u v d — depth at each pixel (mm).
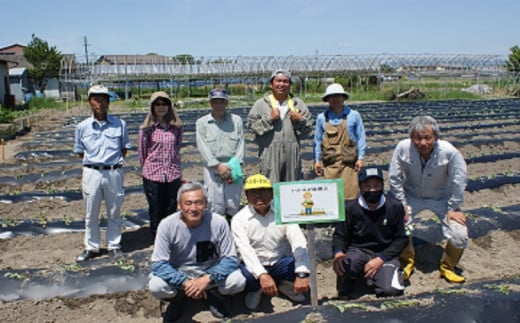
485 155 11984
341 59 35156
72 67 31688
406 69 36562
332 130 6191
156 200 6074
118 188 5895
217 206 5852
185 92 44906
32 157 12719
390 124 18219
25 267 5945
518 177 9625
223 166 5684
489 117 20469
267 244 4789
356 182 6188
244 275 4754
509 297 4242
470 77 38688
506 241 6355
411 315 4059
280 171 5977
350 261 4848
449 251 5227
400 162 5289
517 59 39438
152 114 5945
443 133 16203
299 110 5945
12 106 30062
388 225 4844
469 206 8539
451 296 4312
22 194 8805
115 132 5832
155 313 4871
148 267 5422
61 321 4730
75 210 8383
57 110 28984
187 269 4578
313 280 4324
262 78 35812
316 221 4141
